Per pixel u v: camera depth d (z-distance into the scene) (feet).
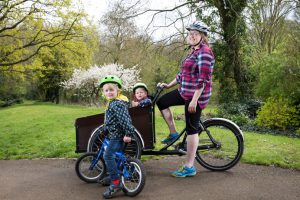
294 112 38.40
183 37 51.26
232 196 13.21
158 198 13.15
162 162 18.40
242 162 17.97
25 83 115.24
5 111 69.46
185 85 15.14
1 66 59.82
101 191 14.34
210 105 58.95
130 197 13.38
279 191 13.71
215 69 51.37
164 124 32.78
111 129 13.62
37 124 38.27
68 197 13.76
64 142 25.53
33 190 14.88
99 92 81.05
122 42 89.61
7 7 53.11
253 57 51.16
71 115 45.70
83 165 15.49
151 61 57.93
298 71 38.93
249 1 48.26
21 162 20.97
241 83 50.26
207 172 16.35
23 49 60.70
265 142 23.57
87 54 64.75
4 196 14.30
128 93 83.51
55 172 17.75
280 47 43.14
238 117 42.63
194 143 15.33
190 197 13.17
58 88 103.65
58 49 62.03
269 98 40.63
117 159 13.73
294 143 23.90
